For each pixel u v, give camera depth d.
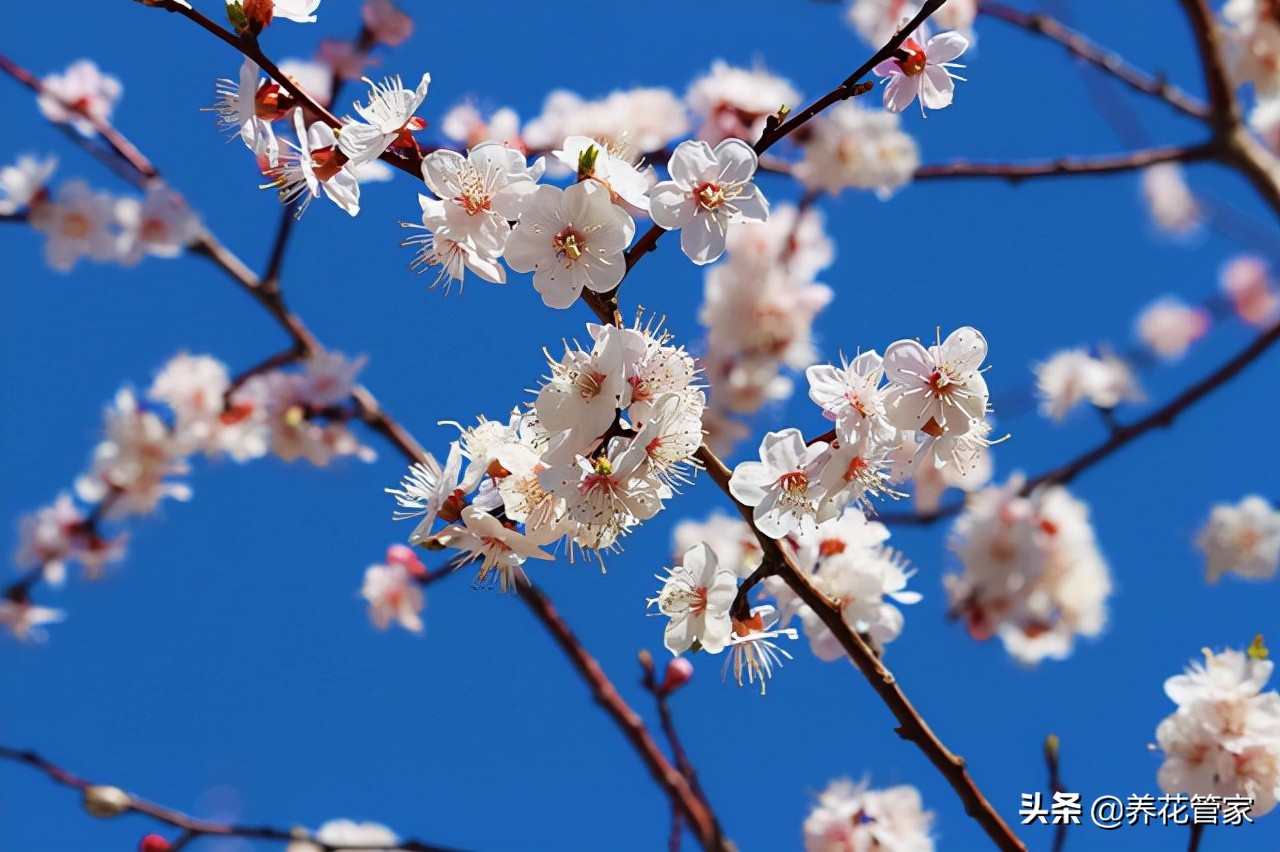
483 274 2.32
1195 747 3.40
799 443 2.38
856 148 5.37
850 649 2.52
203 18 2.32
